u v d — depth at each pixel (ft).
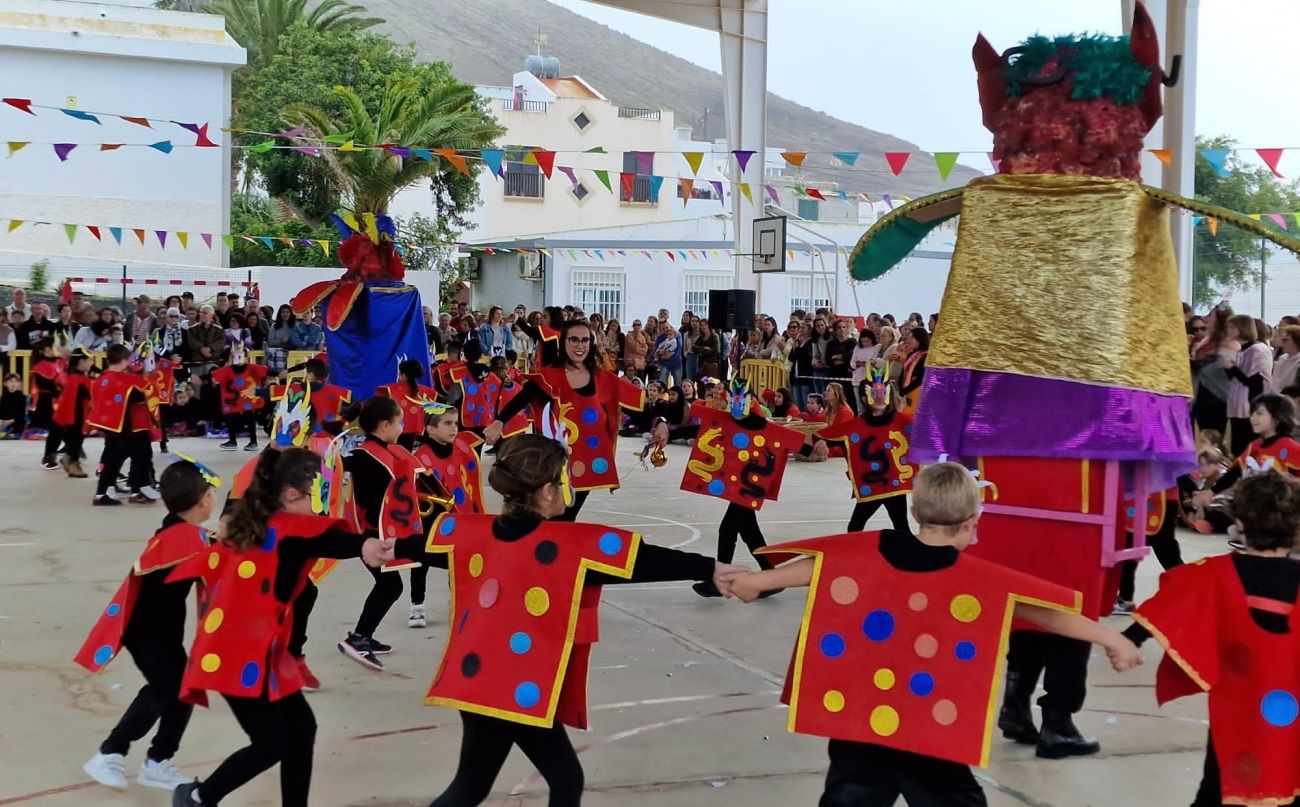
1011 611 11.03
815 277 98.48
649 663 21.50
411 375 36.70
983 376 16.85
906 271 99.19
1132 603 25.02
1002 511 16.48
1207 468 26.86
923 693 11.02
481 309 110.73
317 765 16.15
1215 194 87.51
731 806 14.87
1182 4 35.12
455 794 11.76
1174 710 19.08
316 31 113.80
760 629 24.13
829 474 50.21
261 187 116.98
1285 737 11.60
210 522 34.45
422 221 108.37
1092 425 16.08
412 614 23.90
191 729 17.66
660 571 11.84
